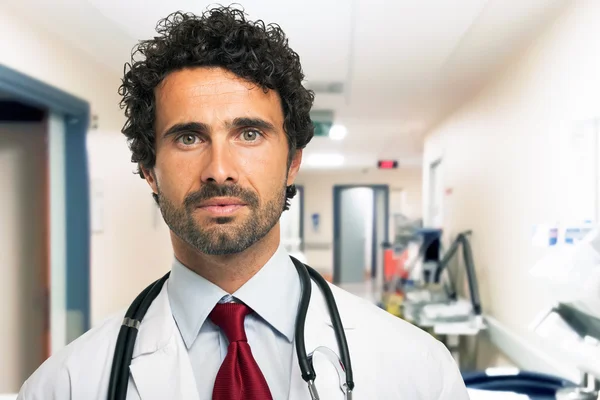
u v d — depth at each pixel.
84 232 1.75
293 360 0.65
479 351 2.20
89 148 1.75
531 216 1.57
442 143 3.07
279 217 0.66
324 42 1.64
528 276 1.58
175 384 0.62
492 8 1.34
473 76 2.04
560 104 1.34
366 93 2.37
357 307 0.77
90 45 1.62
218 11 0.70
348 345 0.69
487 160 2.08
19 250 1.71
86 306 1.74
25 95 1.39
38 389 0.65
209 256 0.62
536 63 1.52
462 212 2.55
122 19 1.40
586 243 0.92
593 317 0.93
